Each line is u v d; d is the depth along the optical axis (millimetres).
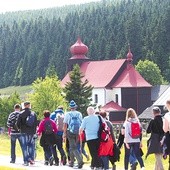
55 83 146375
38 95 142250
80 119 31094
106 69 162125
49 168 30266
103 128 27797
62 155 32875
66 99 137875
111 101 152750
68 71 173375
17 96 144750
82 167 30688
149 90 155875
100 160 27891
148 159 44469
